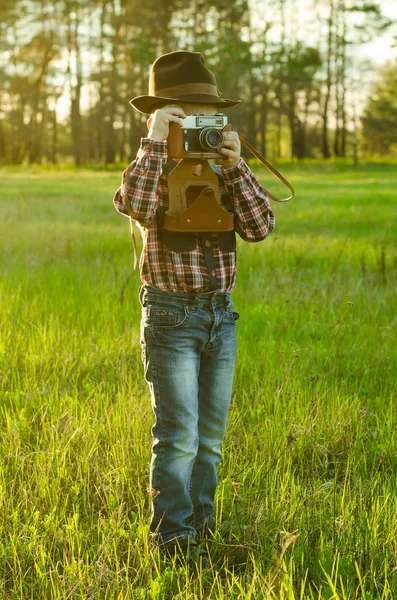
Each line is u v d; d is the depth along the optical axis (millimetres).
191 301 2949
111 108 63594
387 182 31359
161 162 2883
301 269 8539
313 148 81000
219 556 3068
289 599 2504
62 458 3602
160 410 2994
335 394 4672
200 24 60219
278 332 6156
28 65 69000
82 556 2941
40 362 5176
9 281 7523
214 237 3016
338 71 64312
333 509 3199
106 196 22438
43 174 45250
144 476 3547
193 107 3014
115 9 62156
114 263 8938
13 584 2865
